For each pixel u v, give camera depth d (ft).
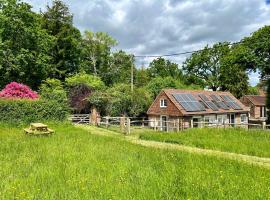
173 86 197.57
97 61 226.79
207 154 52.47
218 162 42.50
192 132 85.97
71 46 191.72
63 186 28.27
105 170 35.29
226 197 25.21
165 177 31.65
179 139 75.36
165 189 27.17
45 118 99.40
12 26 145.89
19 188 27.58
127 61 232.53
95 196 25.41
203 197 25.34
